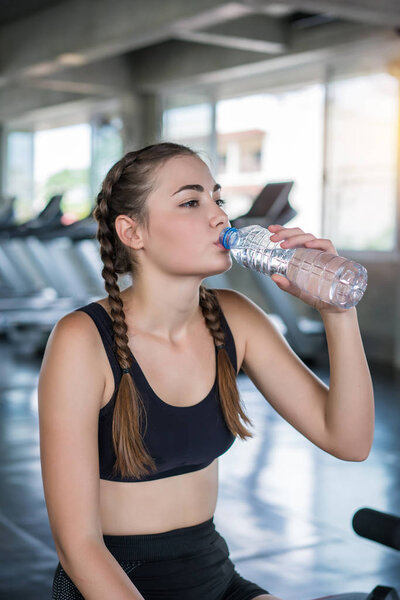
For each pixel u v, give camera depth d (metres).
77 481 1.02
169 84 8.92
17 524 2.89
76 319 1.09
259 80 8.24
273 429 4.34
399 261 6.70
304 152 7.71
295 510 3.09
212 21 6.04
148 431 1.10
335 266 1.06
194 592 1.11
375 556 2.67
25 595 2.32
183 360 1.15
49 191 11.51
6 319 7.29
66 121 11.12
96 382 1.06
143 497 1.12
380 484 3.41
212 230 1.10
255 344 1.23
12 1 7.33
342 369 1.14
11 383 5.50
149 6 6.32
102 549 1.00
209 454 1.15
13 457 3.74
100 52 7.20
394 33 6.42
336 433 1.17
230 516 3.01
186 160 1.12
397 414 4.75
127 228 1.12
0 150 11.88
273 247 1.15
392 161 6.74
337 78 7.30
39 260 8.05
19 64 8.04
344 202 7.23
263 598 1.11
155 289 1.13
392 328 6.79
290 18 7.17
